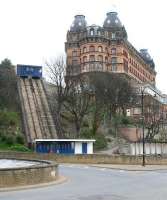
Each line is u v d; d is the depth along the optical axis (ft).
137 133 362.33
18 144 298.56
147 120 385.91
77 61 598.34
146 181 129.18
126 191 99.86
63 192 96.27
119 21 618.03
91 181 126.93
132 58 655.35
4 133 307.58
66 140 262.47
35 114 345.92
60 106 358.23
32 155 240.94
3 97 383.45
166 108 592.19
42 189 102.17
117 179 135.13
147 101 417.49
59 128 333.01
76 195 90.63
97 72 417.28
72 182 122.72
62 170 174.40
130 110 421.59
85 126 360.69
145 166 213.05
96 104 354.33
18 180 105.60
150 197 88.28
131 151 285.64
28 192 95.76
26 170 107.86
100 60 579.07
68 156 234.17
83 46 585.22
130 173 167.43
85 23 621.31
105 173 162.20
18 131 323.57
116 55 593.01
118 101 388.57
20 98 375.25
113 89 382.63
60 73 376.07
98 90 364.99
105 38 586.86
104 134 355.15
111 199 84.69
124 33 618.03
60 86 362.12
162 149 283.18
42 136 313.53
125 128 371.56
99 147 316.19
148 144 279.28
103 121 376.27
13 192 95.76
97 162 230.68
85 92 352.28
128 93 398.62
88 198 85.66
